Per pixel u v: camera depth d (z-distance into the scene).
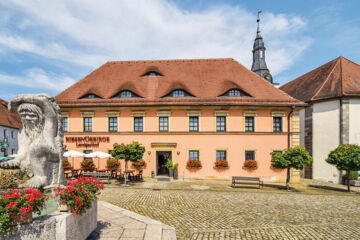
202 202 9.09
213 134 16.05
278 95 16.53
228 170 15.82
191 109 16.20
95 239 4.80
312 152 17.70
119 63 21.02
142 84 17.95
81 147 16.41
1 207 2.95
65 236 3.65
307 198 10.36
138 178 14.90
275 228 6.30
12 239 2.99
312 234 5.93
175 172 15.43
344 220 7.15
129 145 13.04
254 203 9.15
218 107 16.06
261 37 31.73
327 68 19.95
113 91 17.39
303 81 22.80
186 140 16.11
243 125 16.09
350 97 15.81
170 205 8.50
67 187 4.08
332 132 16.39
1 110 29.70
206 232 5.86
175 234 5.38
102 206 7.61
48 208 4.20
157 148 16.12
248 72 19.02
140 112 16.34
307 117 18.34
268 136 16.02
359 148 11.99
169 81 18.12
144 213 7.42
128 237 4.95
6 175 4.73
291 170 15.61
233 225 6.46
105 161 16.33
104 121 16.48
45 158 5.04
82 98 16.91
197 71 19.34
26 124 5.11
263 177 15.73
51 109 5.27
